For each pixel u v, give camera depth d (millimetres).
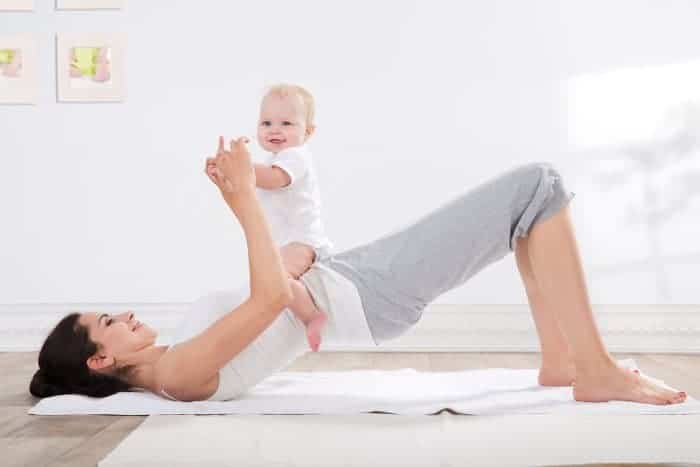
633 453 1590
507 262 4098
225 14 4195
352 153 4172
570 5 4137
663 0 4113
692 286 4066
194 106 4195
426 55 4172
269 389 2438
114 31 4199
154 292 4184
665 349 4051
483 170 4160
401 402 2168
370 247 2244
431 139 4164
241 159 1985
